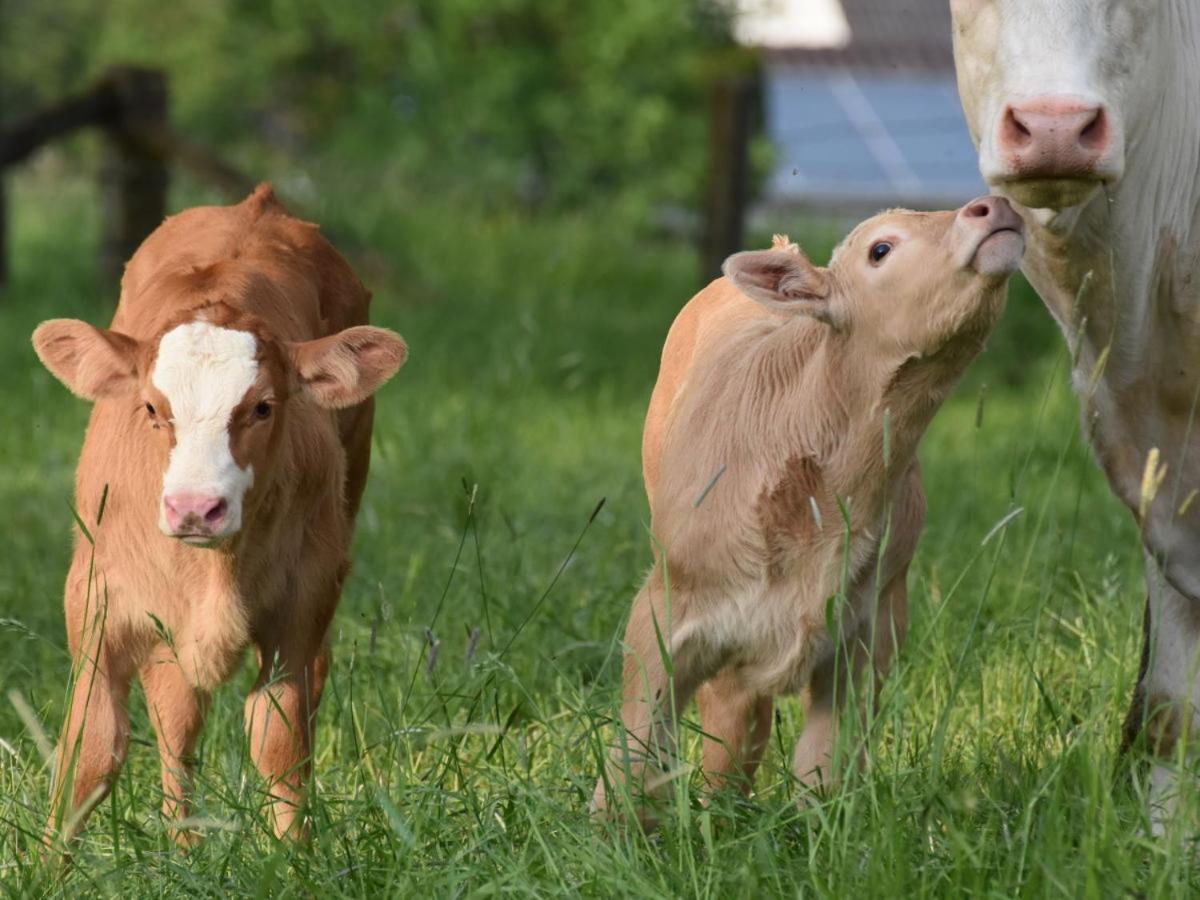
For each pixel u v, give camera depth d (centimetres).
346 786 839
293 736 904
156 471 882
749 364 855
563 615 1150
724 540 820
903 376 803
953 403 2117
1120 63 786
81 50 5347
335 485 964
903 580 877
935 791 711
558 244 3216
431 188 4400
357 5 4797
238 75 4856
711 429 846
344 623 1163
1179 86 845
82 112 2512
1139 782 849
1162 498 900
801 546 816
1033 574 1226
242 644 910
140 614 901
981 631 1035
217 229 1065
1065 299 883
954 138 4741
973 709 962
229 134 4891
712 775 878
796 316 851
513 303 2703
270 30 4906
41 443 1706
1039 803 768
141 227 2566
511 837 772
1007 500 1455
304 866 757
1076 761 800
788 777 807
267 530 902
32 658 1102
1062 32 773
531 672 1045
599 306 2825
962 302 773
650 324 2603
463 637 1114
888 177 4550
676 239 4469
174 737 925
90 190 4356
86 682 879
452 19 4666
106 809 866
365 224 2991
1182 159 856
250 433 870
